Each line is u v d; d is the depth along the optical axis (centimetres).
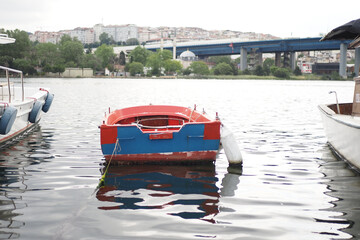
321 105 1140
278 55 18988
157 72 16850
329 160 865
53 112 1886
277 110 2155
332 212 530
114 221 495
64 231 463
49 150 952
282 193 617
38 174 724
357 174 740
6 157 870
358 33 905
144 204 560
